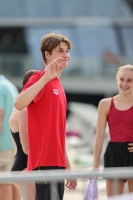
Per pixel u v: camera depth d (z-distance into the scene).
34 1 72.88
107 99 13.80
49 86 12.16
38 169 12.06
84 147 39.44
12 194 13.81
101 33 73.06
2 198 13.54
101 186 19.02
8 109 14.82
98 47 72.38
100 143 13.84
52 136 12.05
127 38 73.00
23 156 13.55
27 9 72.38
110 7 74.38
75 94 71.38
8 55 67.12
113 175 10.21
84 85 70.50
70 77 70.38
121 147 13.38
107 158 13.55
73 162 29.30
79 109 50.59
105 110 13.72
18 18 71.62
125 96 13.56
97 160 13.80
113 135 13.54
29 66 66.94
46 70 11.51
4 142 14.77
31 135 12.16
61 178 9.99
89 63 70.69
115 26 73.38
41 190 11.93
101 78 70.69
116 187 11.98
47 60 12.59
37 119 12.10
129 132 13.38
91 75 70.62
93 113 43.41
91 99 72.00
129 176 10.25
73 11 73.56
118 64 71.12
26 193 12.76
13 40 71.25
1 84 14.94
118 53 72.12
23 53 71.06
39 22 72.00
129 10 74.50
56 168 12.03
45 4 73.12
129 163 13.33
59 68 12.36
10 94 14.90
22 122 13.25
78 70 70.56
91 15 73.94
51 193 11.87
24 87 12.14
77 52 71.81
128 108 13.49
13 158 14.16
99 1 74.69
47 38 12.52
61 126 12.30
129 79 13.49
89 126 41.78
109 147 13.55
